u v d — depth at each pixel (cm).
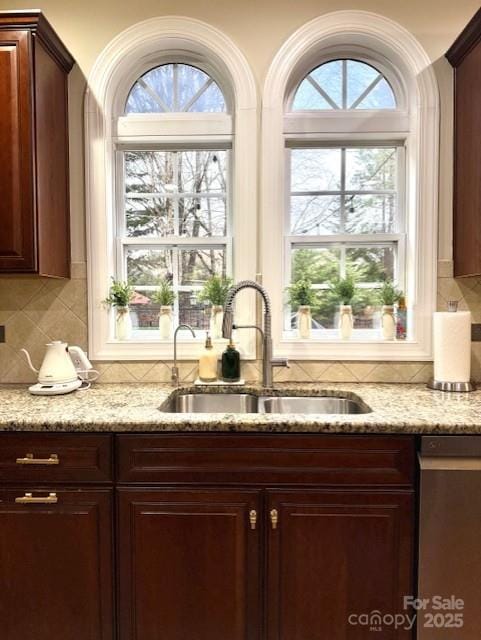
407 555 130
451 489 126
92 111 189
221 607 132
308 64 199
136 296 206
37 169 162
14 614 134
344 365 190
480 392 170
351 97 201
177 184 205
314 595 131
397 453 129
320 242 203
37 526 133
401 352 188
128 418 133
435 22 186
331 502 130
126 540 132
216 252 206
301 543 130
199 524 131
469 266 173
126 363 192
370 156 202
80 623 133
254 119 189
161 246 206
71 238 191
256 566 131
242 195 189
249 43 189
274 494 130
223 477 131
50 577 133
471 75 171
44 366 171
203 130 198
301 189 203
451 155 187
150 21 189
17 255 160
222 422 129
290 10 188
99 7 190
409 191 194
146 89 204
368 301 202
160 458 132
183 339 194
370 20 186
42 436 133
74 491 132
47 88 170
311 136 196
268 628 132
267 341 178
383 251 203
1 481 133
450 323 171
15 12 156
